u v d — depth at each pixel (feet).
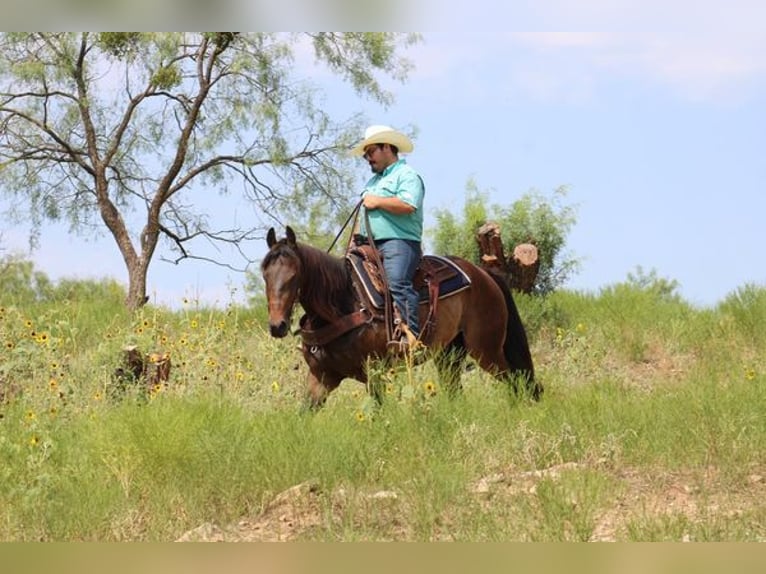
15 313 55.06
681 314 70.74
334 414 38.83
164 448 33.06
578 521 28.71
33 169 90.48
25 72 83.30
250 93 89.30
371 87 89.04
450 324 44.06
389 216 41.55
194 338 51.85
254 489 32.58
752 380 41.55
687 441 35.53
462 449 34.86
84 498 31.22
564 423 36.40
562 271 79.10
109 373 46.55
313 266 39.70
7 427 38.01
